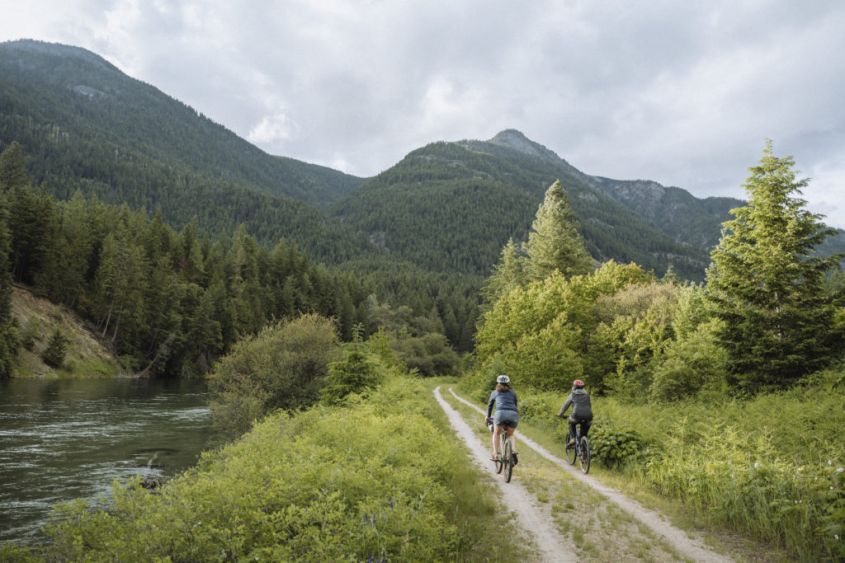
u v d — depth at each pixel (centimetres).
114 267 7094
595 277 4559
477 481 954
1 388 3697
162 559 356
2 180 8356
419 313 14100
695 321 3180
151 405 3331
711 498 812
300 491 520
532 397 2367
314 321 2798
